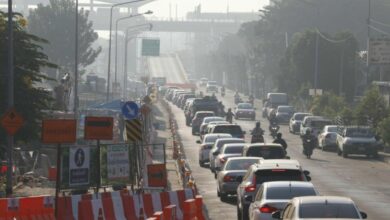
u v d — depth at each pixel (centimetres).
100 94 19200
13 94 5928
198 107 15612
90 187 5322
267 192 3788
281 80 19975
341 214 2967
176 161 8450
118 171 5369
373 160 9712
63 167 4819
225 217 4975
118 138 9831
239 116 17275
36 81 6625
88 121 5222
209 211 5275
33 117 6359
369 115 11944
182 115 18650
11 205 3841
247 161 5816
